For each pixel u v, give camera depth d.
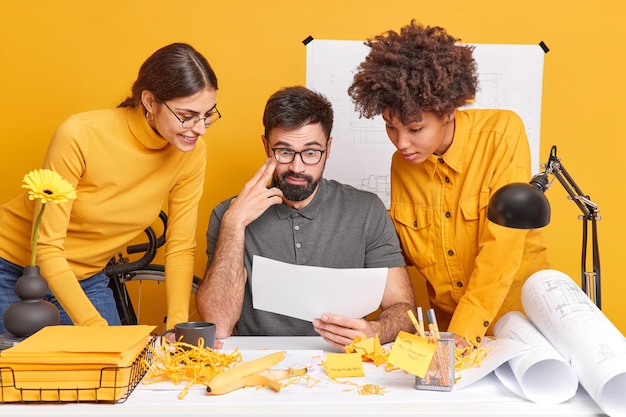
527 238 2.18
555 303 1.59
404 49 1.99
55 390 1.36
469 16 2.99
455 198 2.21
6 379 1.36
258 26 2.97
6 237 2.22
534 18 3.00
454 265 2.25
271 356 1.56
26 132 2.99
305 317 1.92
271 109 2.08
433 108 1.95
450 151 2.17
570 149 3.04
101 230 2.17
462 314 1.91
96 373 1.36
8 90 2.97
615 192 3.05
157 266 2.88
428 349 1.46
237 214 2.12
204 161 2.29
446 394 1.46
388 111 1.99
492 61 3.00
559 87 3.03
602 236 3.06
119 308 2.79
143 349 1.53
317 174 2.13
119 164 2.07
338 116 3.00
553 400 1.41
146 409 1.34
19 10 2.95
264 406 1.37
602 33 3.01
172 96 1.92
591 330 1.47
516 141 2.15
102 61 2.97
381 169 3.03
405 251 2.35
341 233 2.26
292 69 2.99
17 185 2.99
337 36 2.98
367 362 1.71
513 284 2.21
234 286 2.08
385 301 2.19
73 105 2.98
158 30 2.97
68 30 2.96
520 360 1.47
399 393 1.46
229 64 2.98
